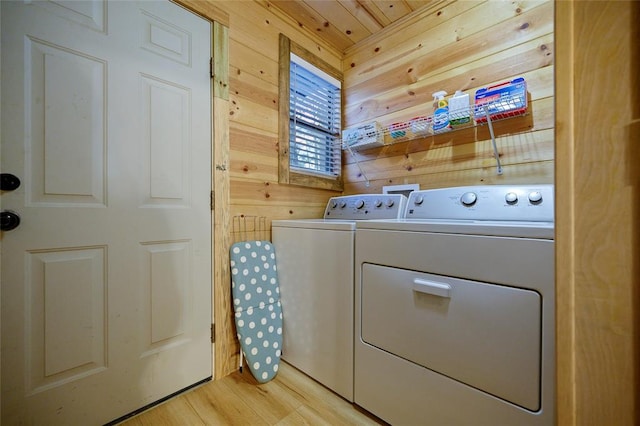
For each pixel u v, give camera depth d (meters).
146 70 1.22
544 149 1.31
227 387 1.38
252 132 1.63
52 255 1.00
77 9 1.05
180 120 1.33
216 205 1.45
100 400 1.09
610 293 0.45
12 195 0.92
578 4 0.47
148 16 1.23
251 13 1.63
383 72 1.98
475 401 0.86
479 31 1.53
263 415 1.18
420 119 1.67
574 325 0.48
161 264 1.26
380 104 1.99
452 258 0.92
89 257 1.07
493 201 1.21
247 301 1.51
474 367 0.87
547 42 1.31
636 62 0.42
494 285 0.83
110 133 1.12
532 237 0.77
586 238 0.47
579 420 0.48
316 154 2.12
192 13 1.38
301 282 1.50
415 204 1.49
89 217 1.07
